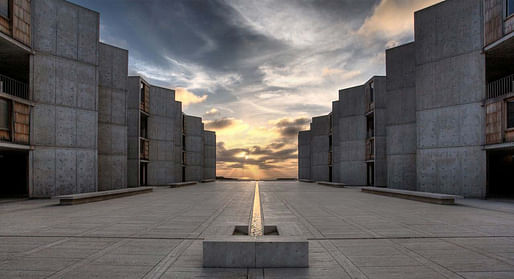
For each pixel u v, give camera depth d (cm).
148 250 598
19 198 1664
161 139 3291
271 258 491
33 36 1745
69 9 1925
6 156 2084
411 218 984
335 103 3756
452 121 1825
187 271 474
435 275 459
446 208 1253
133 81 2884
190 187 2980
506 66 1922
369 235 731
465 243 653
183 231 779
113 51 2484
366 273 466
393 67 2514
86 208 1260
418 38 2022
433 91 1928
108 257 552
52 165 1805
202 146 4912
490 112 1645
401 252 583
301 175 5253
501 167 2206
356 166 3225
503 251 591
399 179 2430
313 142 4459
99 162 2362
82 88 1972
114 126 2461
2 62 1869
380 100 2877
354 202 1504
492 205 1353
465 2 1797
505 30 1548
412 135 2384
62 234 744
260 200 1608
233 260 491
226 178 6812
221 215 1059
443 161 1856
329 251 590
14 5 1611
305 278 444
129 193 1928
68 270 482
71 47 1927
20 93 2188
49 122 1802
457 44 1823
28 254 571
